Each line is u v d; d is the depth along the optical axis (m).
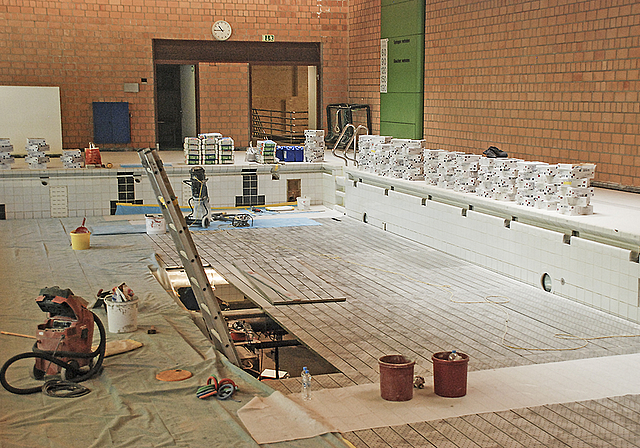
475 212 8.32
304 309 6.62
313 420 3.98
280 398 4.28
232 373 4.78
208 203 11.00
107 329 5.68
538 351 5.41
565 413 4.21
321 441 3.77
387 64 15.41
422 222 9.52
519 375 4.87
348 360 5.25
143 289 6.99
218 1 16.67
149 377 4.65
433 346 5.56
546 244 7.11
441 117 13.60
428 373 4.95
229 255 8.91
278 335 6.39
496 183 8.13
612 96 9.24
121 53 16.16
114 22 16.02
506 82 11.50
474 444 3.80
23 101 14.27
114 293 5.72
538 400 4.42
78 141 16.17
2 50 15.41
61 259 8.37
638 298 6.02
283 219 11.55
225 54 16.98
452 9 12.95
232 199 12.53
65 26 15.71
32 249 8.95
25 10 15.42
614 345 5.54
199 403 4.26
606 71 9.32
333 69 17.70
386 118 15.69
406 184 9.86
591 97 9.63
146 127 16.59
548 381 4.75
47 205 11.58
